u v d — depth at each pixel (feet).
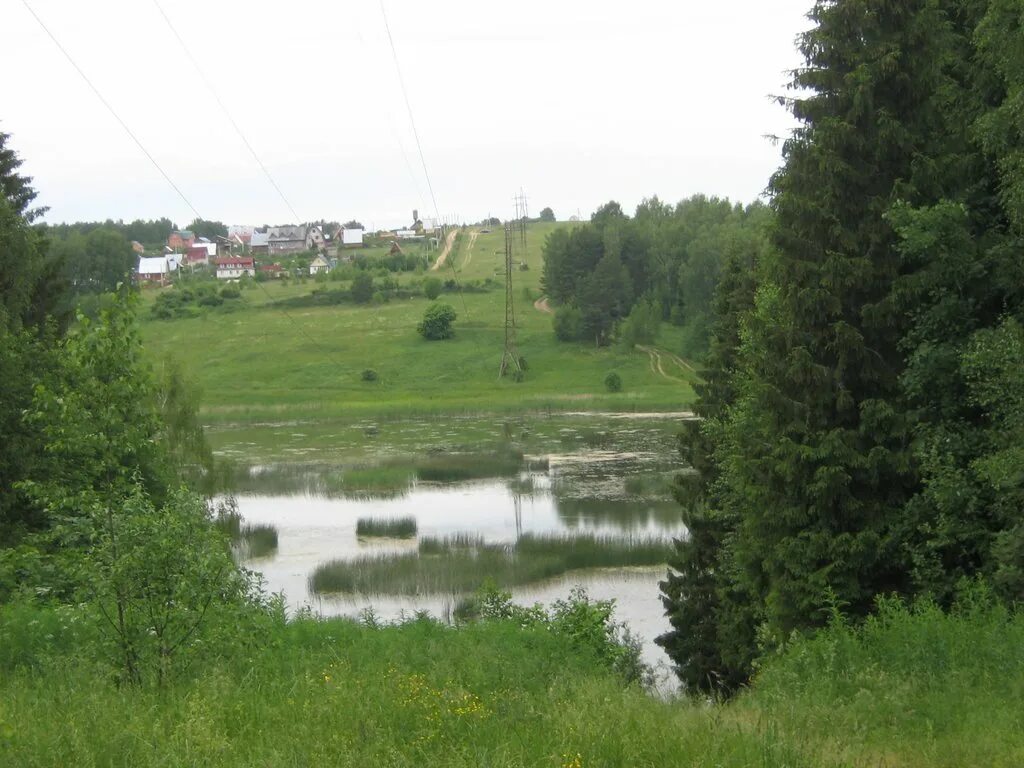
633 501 175.73
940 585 55.47
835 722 31.73
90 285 413.80
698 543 94.79
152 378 40.14
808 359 60.18
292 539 155.22
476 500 182.39
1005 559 47.91
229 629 40.09
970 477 55.06
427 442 254.88
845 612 58.39
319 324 440.45
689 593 94.53
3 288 88.53
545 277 507.30
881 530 58.80
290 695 33.71
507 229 380.99
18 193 117.08
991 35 52.42
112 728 27.40
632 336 379.76
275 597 63.67
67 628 39.78
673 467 208.33
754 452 64.49
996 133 52.65
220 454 241.76
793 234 62.28
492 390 345.92
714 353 98.32
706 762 24.41
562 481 196.13
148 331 420.36
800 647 43.60
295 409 316.60
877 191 61.67
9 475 76.13
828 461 59.36
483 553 138.62
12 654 41.88
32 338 84.99
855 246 60.39
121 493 39.27
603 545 141.38
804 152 62.44
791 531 61.41
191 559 38.17
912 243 56.39
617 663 63.41
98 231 424.05
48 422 40.04
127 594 37.68
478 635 58.90
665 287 433.07
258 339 412.57
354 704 30.94
